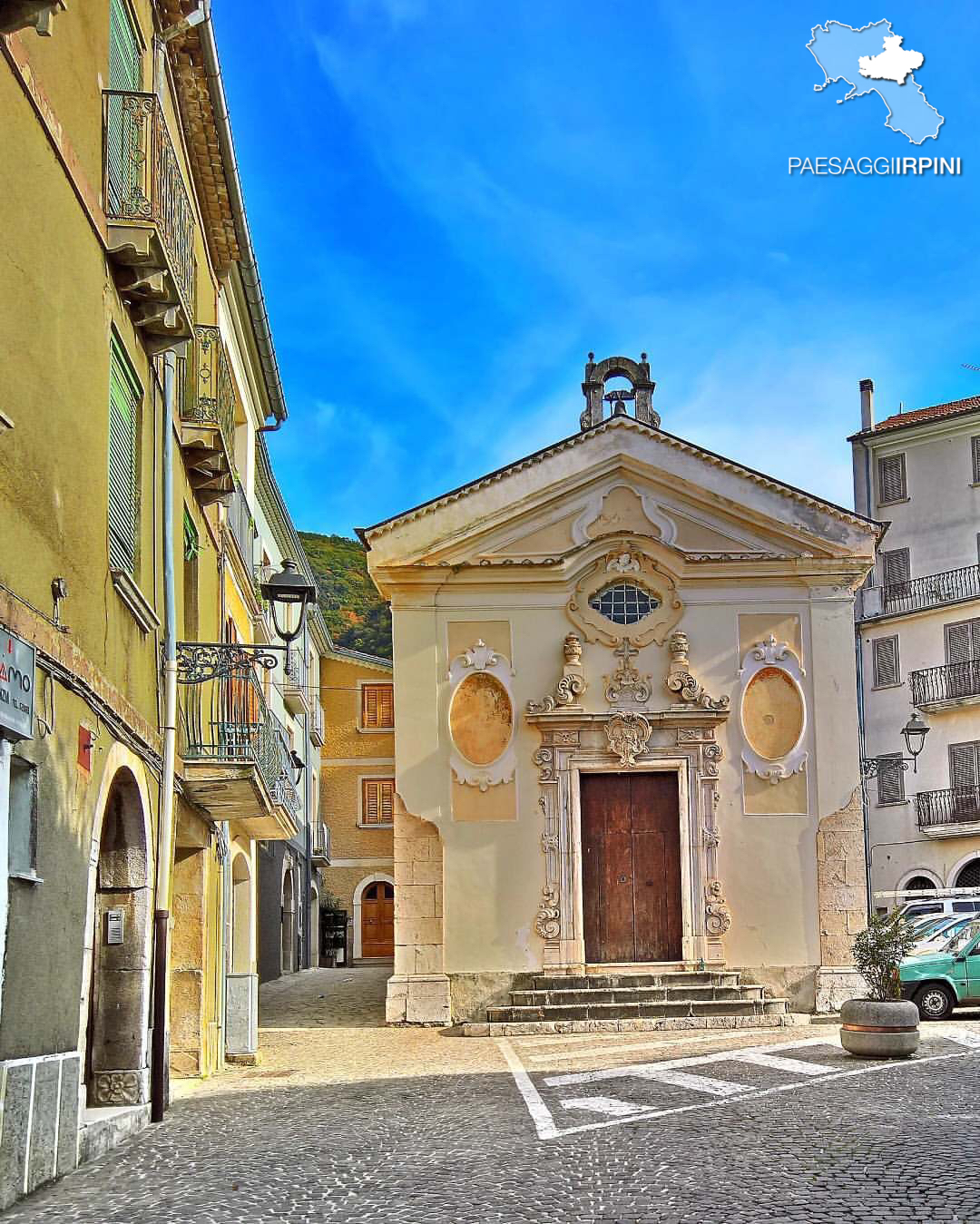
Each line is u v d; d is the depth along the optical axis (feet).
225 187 56.54
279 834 66.90
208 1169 32.63
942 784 146.41
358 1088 50.21
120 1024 40.83
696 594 82.07
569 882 78.69
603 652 81.46
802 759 80.28
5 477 27.89
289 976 119.85
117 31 40.81
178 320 42.39
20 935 28.58
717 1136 37.17
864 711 154.81
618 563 82.12
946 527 153.69
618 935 79.66
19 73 29.09
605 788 81.00
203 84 50.75
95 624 35.55
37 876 29.58
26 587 29.32
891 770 150.61
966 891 98.89
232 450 57.98
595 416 89.81
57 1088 30.78
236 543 67.77
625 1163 33.27
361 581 245.45
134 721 39.78
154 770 43.34
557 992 74.43
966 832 141.18
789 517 82.64
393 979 77.10
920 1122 38.55
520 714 80.74
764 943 78.38
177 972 54.29
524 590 81.92
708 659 81.46
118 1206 28.04
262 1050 66.69
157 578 44.70
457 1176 31.83
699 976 76.02
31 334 30.07
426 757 79.92
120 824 41.16
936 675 148.15
